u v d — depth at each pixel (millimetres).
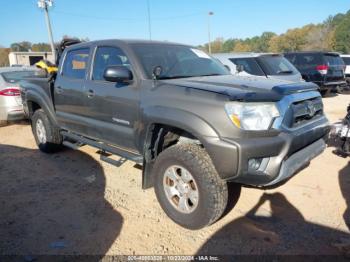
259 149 2617
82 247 2834
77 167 4816
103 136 4004
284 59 8398
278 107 2738
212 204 2809
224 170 2674
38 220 3295
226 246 2812
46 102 5047
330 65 11422
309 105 3143
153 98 3172
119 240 2932
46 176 4488
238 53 8492
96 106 3936
